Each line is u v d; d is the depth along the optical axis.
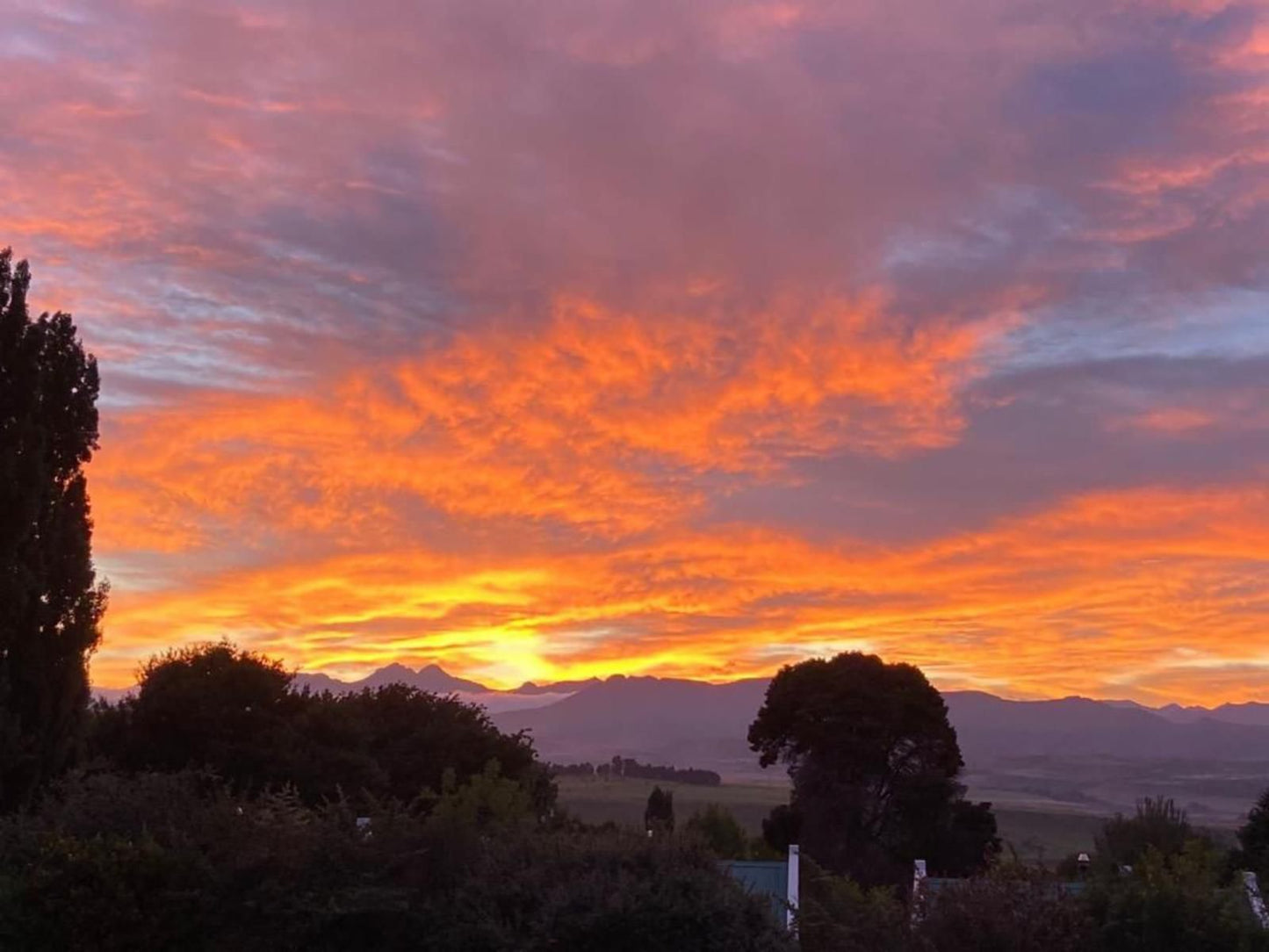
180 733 38.38
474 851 13.52
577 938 12.18
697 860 13.38
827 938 12.62
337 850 13.08
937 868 53.62
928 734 56.56
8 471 24.91
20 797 23.67
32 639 24.95
